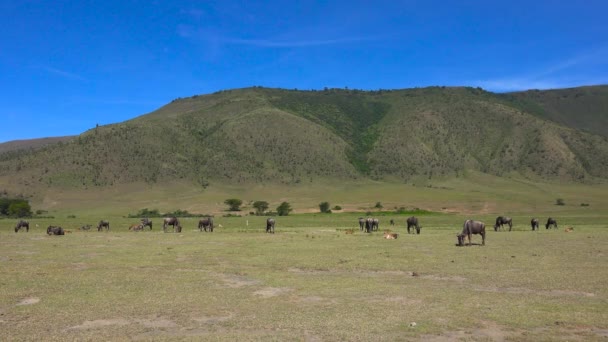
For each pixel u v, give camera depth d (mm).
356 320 15305
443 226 71500
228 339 13398
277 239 46000
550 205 146375
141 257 31984
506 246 36594
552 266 25906
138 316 16094
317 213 130375
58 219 106875
